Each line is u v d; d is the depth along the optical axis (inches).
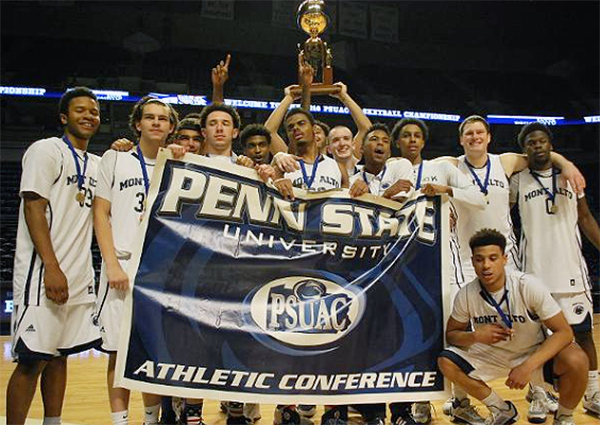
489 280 106.7
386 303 109.3
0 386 161.2
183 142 127.3
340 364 105.0
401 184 112.0
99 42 589.9
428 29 632.4
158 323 99.5
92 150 529.7
